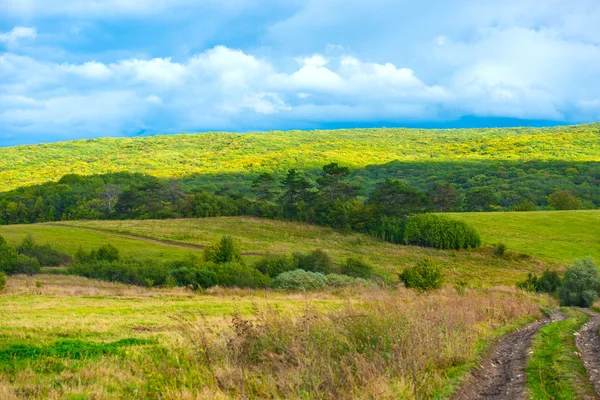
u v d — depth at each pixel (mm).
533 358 12336
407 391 8414
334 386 8344
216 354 10695
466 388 9430
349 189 107688
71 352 11695
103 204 116812
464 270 70938
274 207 102812
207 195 109875
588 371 10648
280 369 9188
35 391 8414
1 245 49000
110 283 42781
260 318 12227
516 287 52781
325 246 83000
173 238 81750
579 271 43844
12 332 14836
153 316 20812
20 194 133875
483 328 16688
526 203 118188
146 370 10055
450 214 101188
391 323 11453
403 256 78375
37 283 36750
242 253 73312
